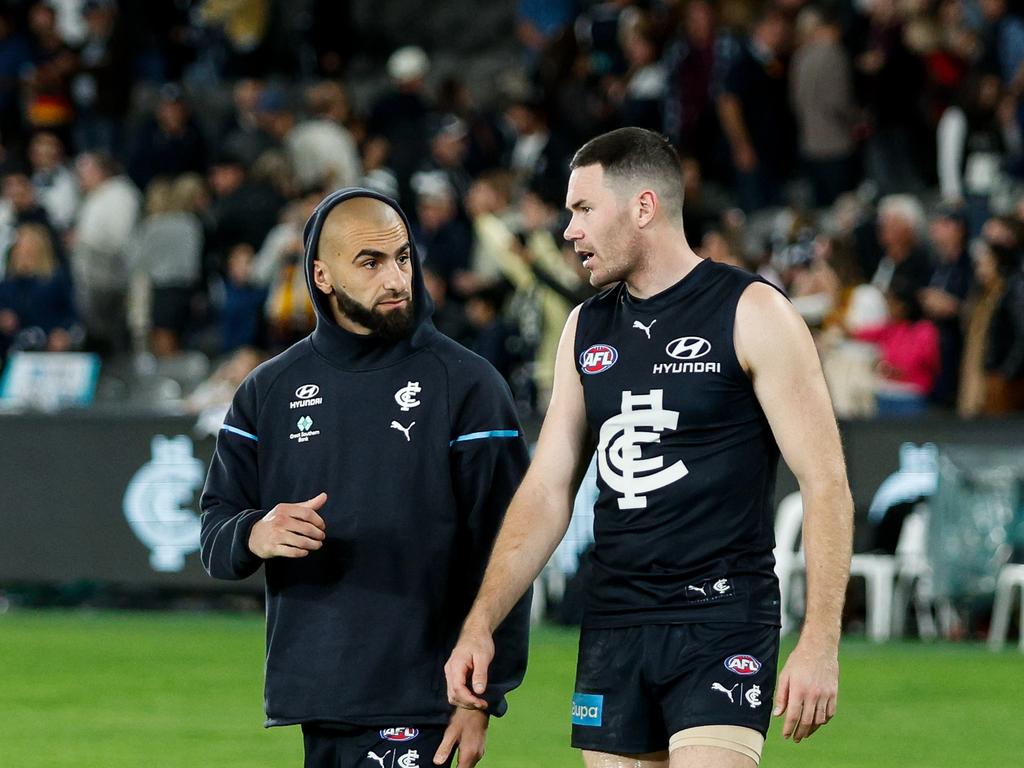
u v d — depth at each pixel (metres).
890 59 59.06
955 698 33.50
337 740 16.03
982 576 40.50
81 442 47.66
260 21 76.75
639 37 61.53
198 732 29.70
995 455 40.94
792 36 60.56
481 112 64.75
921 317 46.31
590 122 61.12
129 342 61.56
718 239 44.75
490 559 15.52
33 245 56.09
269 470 16.23
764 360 15.05
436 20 84.25
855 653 39.72
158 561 47.16
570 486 15.88
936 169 59.47
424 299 16.23
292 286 51.66
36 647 40.62
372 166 60.06
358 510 15.83
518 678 15.88
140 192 65.56
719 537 15.20
